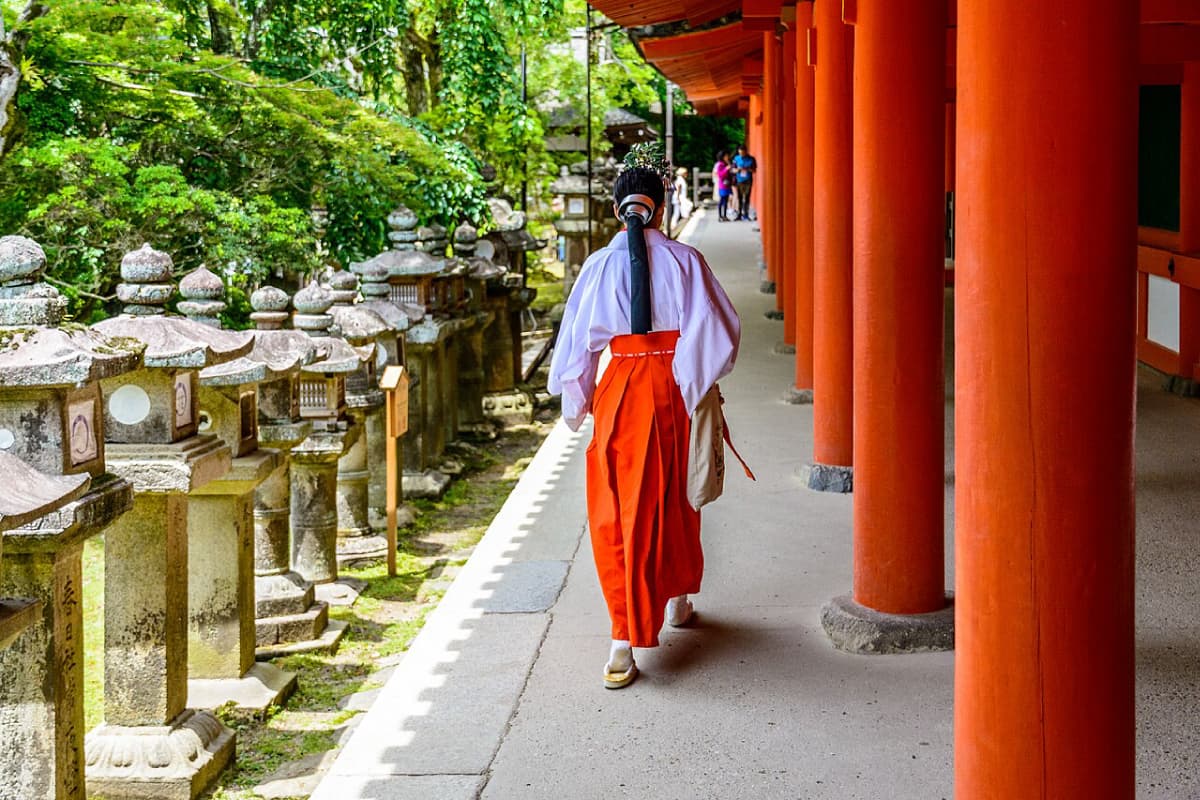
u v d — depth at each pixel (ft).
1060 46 7.48
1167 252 32.76
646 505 13.97
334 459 22.45
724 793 11.58
